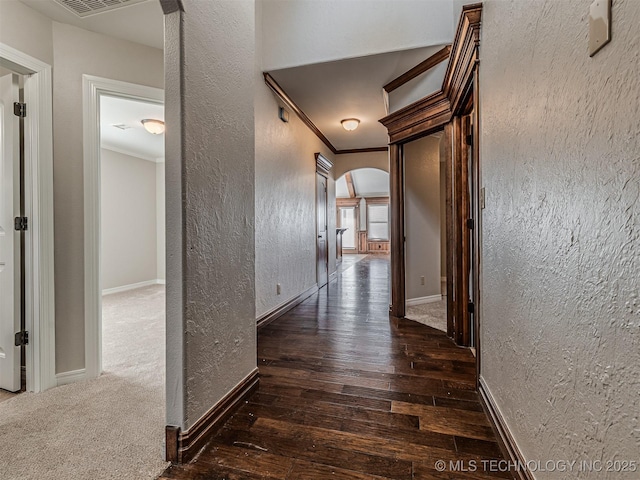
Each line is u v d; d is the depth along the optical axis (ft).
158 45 7.33
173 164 4.15
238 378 5.50
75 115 6.55
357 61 9.46
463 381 6.41
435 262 13.53
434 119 9.50
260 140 9.88
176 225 4.15
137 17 6.31
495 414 4.69
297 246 13.38
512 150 3.99
